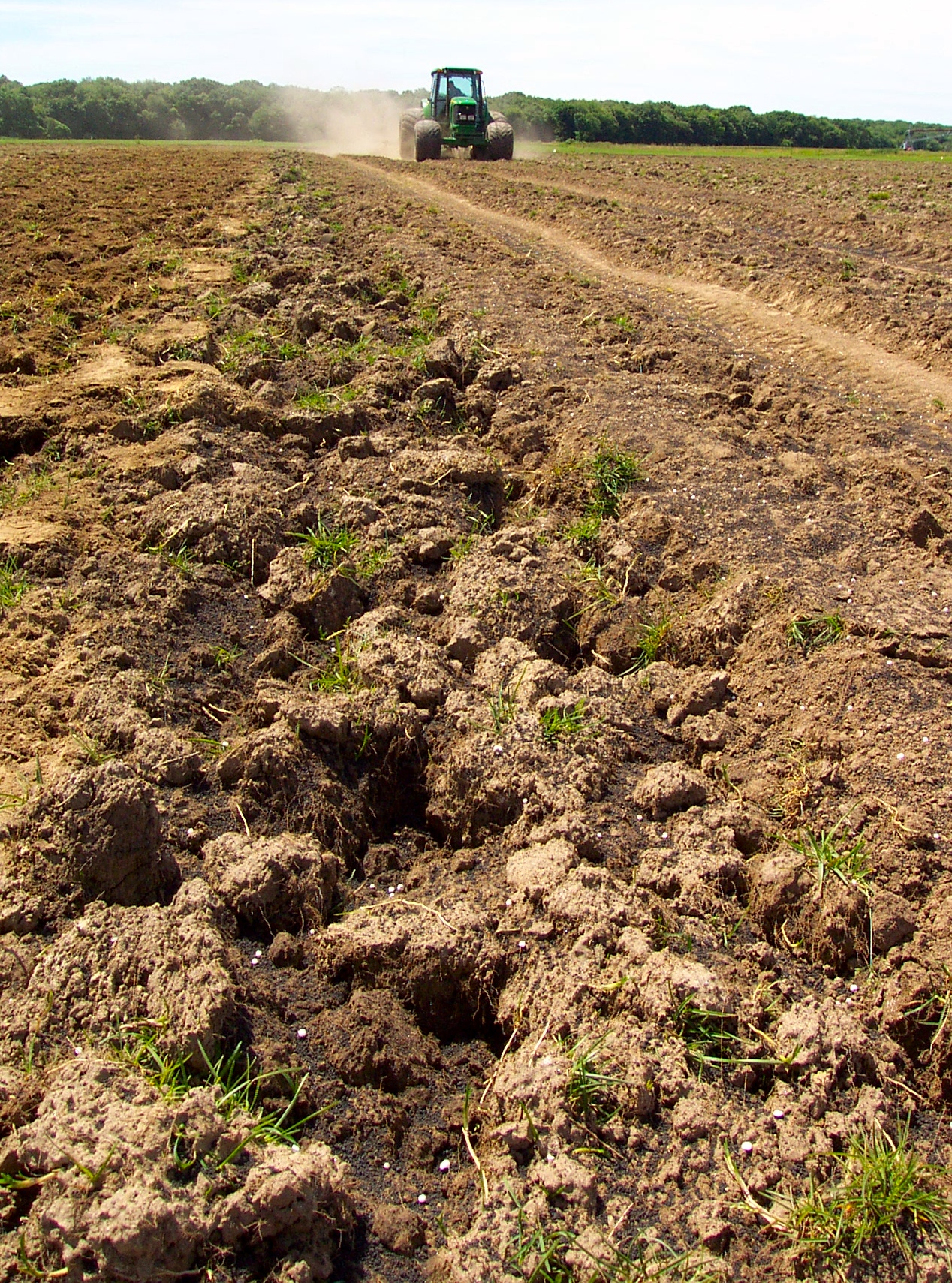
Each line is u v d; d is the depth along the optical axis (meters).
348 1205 2.71
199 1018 2.98
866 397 8.72
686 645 5.25
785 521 6.21
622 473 6.63
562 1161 2.73
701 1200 2.66
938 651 4.81
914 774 4.11
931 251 13.53
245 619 5.32
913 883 3.66
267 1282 2.46
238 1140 2.70
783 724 4.60
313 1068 3.13
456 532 6.05
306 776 4.21
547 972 3.30
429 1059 3.28
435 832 4.35
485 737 4.34
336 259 12.72
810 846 3.84
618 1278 2.46
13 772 4.07
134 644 4.95
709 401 8.22
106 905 3.41
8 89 58.53
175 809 4.01
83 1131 2.60
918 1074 3.18
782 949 3.59
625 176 24.83
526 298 11.01
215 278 11.31
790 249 13.59
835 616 5.03
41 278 11.45
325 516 6.11
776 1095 2.94
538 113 50.69
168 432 7.02
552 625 5.30
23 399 7.61
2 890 3.46
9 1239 2.48
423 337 9.24
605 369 8.80
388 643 4.95
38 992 3.10
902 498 6.51
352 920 3.61
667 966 3.23
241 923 3.58
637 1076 2.91
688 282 12.67
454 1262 2.55
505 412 7.72
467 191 20.11
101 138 60.78
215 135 63.84
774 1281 2.50
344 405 7.40
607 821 4.05
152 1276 2.38
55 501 6.13
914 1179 2.69
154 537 5.84
